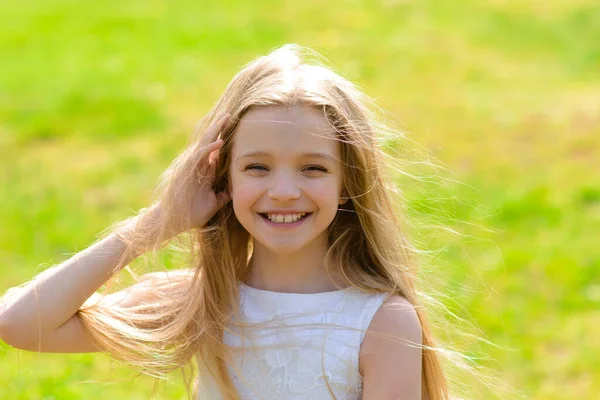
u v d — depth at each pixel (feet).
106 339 11.21
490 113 40.40
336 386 10.75
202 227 11.43
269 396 10.93
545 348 21.25
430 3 60.23
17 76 47.67
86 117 41.45
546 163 34.35
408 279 11.41
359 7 59.41
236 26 56.03
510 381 19.71
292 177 10.43
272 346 10.93
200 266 11.40
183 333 11.30
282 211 10.47
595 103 41.63
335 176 10.65
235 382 11.19
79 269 11.04
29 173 35.22
